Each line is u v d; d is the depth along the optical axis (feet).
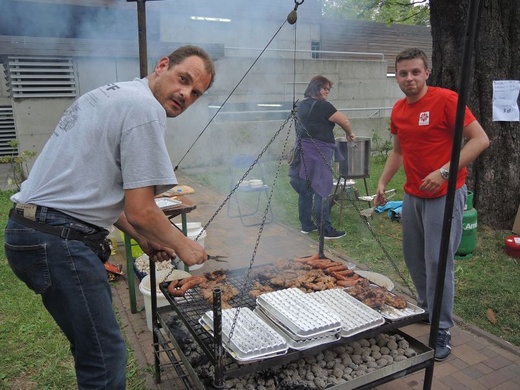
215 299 5.29
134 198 5.30
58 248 5.29
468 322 10.20
